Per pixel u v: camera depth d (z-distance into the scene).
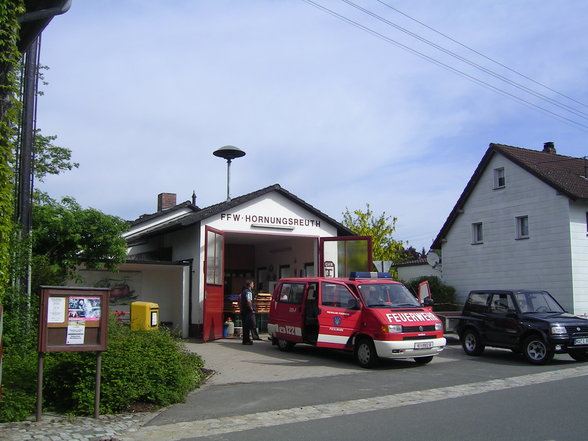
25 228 11.51
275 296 15.83
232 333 19.23
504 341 13.92
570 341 12.84
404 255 45.22
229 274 25.42
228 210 19.44
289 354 14.77
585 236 24.08
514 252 26.14
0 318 7.51
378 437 6.51
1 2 7.44
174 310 20.27
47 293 7.34
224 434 6.78
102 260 16.02
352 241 21.19
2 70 7.59
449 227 29.89
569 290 23.47
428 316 12.83
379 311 12.47
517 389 9.59
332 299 13.62
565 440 6.23
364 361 12.49
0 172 7.41
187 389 9.23
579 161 29.23
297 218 20.98
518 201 26.14
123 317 19.22
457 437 6.43
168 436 6.70
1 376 7.66
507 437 6.39
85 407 7.64
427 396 9.06
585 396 8.82
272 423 7.33
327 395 9.22
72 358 8.19
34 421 7.27
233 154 19.81
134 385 8.07
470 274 28.45
